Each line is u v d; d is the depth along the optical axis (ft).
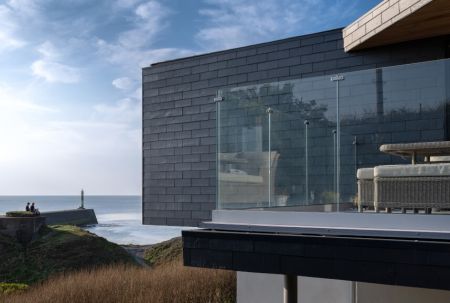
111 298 33.99
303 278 17.35
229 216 13.92
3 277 68.39
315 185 12.72
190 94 26.81
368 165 11.98
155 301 32.71
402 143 11.79
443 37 20.57
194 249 12.60
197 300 32.86
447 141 11.27
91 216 187.52
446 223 10.20
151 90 28.35
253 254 11.64
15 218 77.51
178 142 27.02
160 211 27.40
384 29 19.61
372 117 12.17
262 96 13.96
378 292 15.81
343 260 10.39
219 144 14.85
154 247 63.10
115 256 74.23
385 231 10.46
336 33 22.90
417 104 11.69
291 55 24.00
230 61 25.68
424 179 10.85
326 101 12.81
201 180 25.89
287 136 13.33
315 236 10.89
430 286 9.41
